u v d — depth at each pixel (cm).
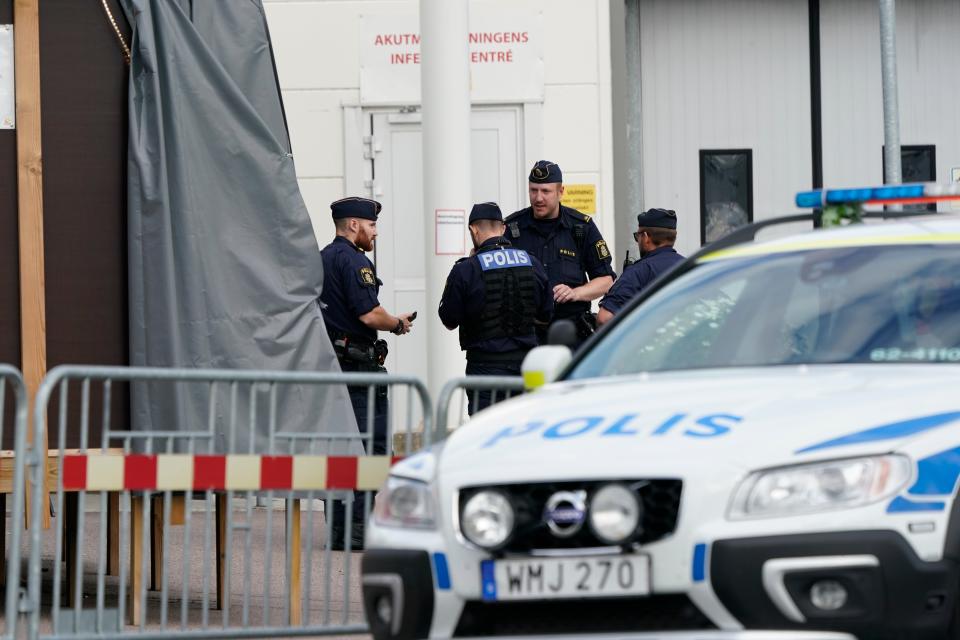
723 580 1481
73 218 2591
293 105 4341
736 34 4619
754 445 1523
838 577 1474
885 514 1487
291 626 2238
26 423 2130
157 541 2855
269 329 2675
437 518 1597
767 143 4634
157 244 2578
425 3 3369
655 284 2028
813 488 1495
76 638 2141
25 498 2388
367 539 1688
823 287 1872
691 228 4631
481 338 3297
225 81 2659
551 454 1567
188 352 2598
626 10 4603
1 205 2575
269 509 2217
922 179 4659
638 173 4612
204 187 2642
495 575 1546
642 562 1507
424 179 3400
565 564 1526
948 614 1499
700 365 1847
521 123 4328
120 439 2566
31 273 2572
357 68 4328
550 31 4328
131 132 2584
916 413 1562
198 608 2636
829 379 1678
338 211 3491
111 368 2148
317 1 4328
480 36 4312
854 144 4641
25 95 2578
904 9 4647
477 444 1648
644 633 1491
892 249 1898
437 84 3369
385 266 4347
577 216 3597
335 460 2239
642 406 1662
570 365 1961
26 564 3072
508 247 3328
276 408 2644
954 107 4659
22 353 2561
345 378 2239
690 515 1501
